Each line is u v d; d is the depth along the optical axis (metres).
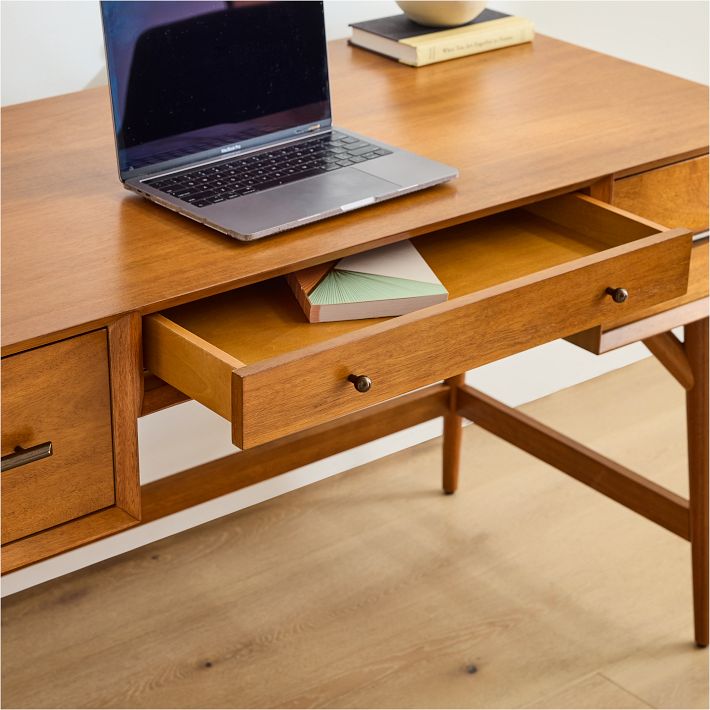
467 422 2.24
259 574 1.84
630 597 1.80
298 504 2.01
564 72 1.63
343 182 1.22
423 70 1.62
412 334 1.03
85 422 1.02
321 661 1.66
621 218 1.27
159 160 1.23
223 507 1.97
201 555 1.88
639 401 2.35
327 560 1.87
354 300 1.12
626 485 1.68
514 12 2.00
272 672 1.64
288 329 1.13
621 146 1.36
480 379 2.23
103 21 1.16
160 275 1.06
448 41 1.65
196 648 1.68
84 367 1.00
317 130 1.36
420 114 1.46
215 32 1.25
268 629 1.72
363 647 1.69
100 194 1.23
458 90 1.54
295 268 1.09
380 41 1.68
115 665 1.65
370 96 1.52
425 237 1.34
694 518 1.62
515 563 1.87
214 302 1.18
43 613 1.75
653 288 1.20
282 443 1.62
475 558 1.88
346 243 1.12
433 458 2.16
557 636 1.72
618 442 2.21
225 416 0.99
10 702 1.57
